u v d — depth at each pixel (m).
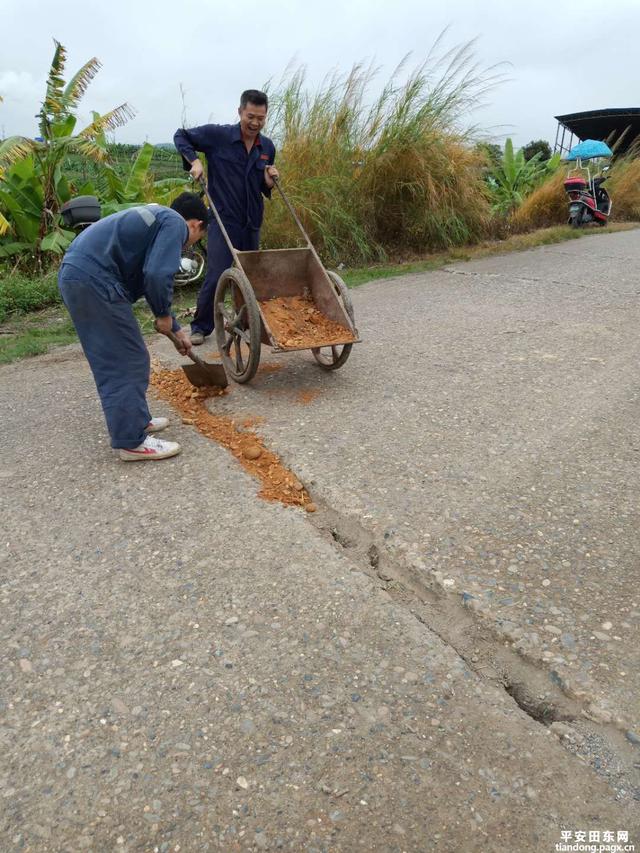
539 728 2.13
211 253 5.34
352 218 9.04
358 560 2.94
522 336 5.75
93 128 8.83
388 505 3.25
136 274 3.52
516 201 14.43
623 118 17.86
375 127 9.23
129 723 2.15
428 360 5.24
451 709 2.19
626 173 14.99
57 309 7.61
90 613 2.61
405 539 2.98
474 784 1.96
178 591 2.72
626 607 2.59
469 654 2.43
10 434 4.19
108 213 8.66
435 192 9.43
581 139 19.42
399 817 1.87
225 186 5.19
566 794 1.93
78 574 2.83
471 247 10.19
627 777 1.98
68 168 10.24
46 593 2.73
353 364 5.19
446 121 9.50
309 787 1.95
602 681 2.27
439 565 2.82
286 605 2.63
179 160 11.00
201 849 1.79
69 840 1.82
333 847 1.80
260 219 5.42
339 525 3.16
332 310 4.59
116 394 3.55
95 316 3.39
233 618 2.57
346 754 2.04
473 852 1.79
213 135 5.07
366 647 2.43
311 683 2.28
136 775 1.99
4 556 2.96
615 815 1.88
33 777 1.99
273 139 9.16
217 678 2.30
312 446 3.82
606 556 2.87
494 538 2.99
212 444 3.94
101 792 1.94
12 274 8.62
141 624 2.55
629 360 5.08
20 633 2.52
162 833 1.83
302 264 4.73
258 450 3.78
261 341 4.43
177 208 3.69
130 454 3.70
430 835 1.83
